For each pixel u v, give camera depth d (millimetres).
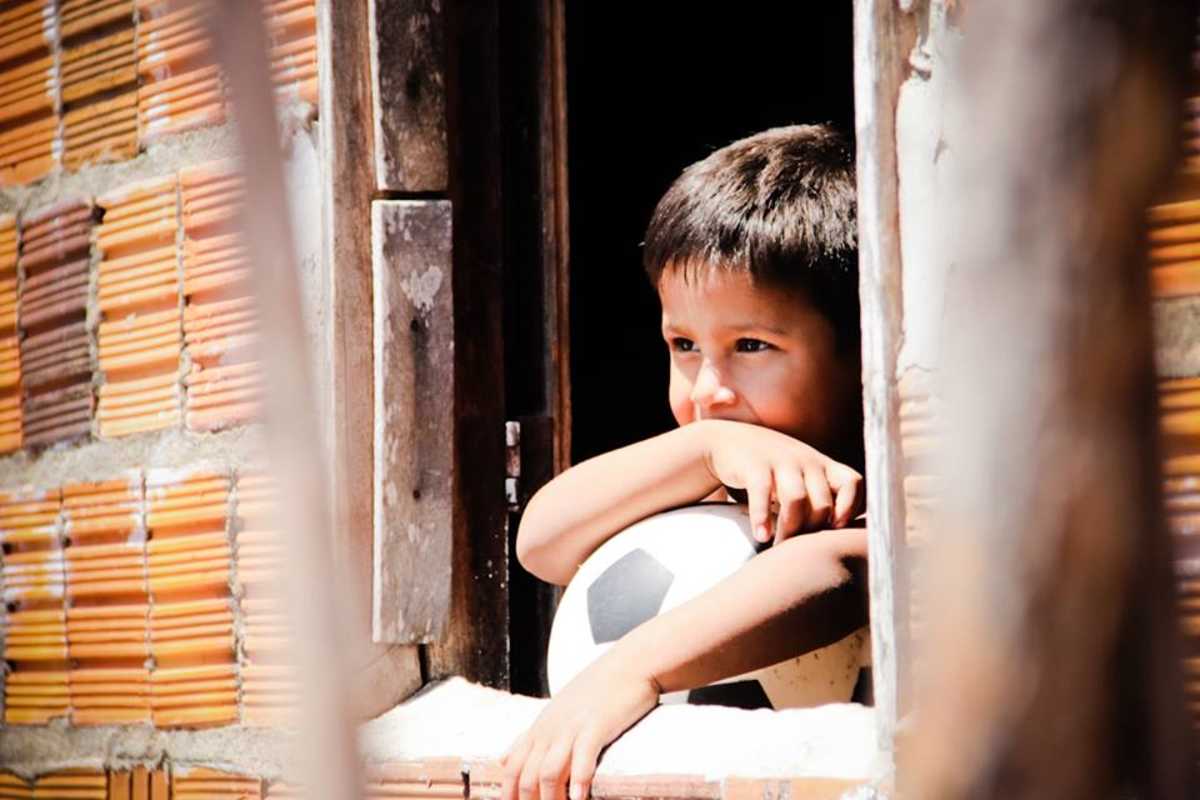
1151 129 1181
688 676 3346
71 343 4840
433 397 4098
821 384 3914
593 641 3615
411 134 4145
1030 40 1167
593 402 6973
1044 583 1197
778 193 3938
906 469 2971
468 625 4188
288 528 1233
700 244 3893
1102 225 1178
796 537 3475
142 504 4574
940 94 2949
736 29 7332
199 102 4539
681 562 3594
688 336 4004
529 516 3920
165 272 4582
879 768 2916
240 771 4281
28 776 4848
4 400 5066
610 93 7137
